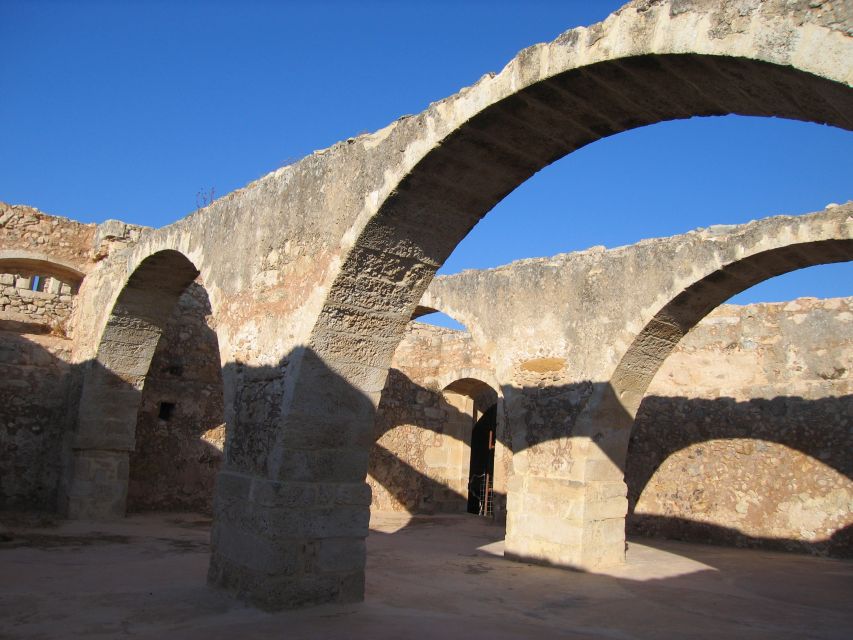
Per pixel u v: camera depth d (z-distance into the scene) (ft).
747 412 37.01
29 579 20.80
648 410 40.29
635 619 19.69
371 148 18.61
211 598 18.67
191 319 41.63
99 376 35.32
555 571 26.66
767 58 11.32
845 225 22.93
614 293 28.37
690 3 12.49
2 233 38.01
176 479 39.78
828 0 10.75
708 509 37.01
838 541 32.78
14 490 36.11
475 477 54.29
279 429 18.54
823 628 19.52
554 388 29.30
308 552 18.19
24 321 39.04
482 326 32.73
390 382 50.01
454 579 23.95
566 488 27.84
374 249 18.72
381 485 48.52
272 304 20.92
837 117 11.96
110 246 38.22
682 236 27.04
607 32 13.65
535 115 15.97
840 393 34.30
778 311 37.86
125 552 26.68
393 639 15.72
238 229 23.70
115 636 15.48
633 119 15.84
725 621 19.88
